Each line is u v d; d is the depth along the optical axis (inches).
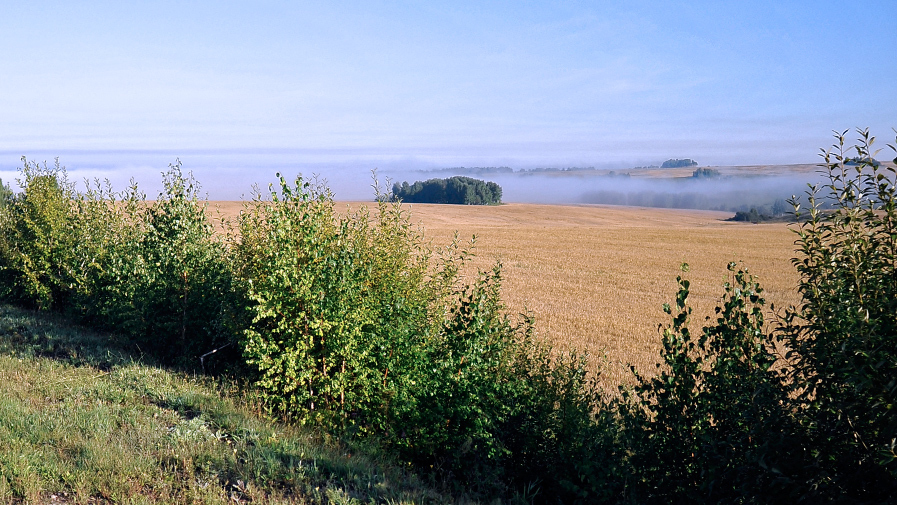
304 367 316.5
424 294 383.6
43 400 301.3
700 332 807.7
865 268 194.4
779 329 222.2
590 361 619.5
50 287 560.1
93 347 429.7
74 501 202.5
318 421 310.3
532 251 1867.6
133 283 433.4
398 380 318.3
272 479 235.5
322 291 311.4
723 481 225.8
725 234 2615.7
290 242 326.3
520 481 305.4
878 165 195.0
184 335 412.5
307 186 343.3
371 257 374.9
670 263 1653.5
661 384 255.1
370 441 306.7
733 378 231.5
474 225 3093.0
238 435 279.0
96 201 561.9
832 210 207.0
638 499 259.1
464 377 296.8
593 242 2192.4
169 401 319.0
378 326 324.8
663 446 252.4
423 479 292.0
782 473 196.7
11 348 397.7
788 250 2027.6
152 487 219.1
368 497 235.8
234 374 383.9
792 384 214.5
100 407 289.6
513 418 317.4
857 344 181.0
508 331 354.9
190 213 454.0
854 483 188.7
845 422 191.9
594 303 1037.8
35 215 584.7
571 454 290.2
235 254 417.4
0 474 210.1
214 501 210.8
